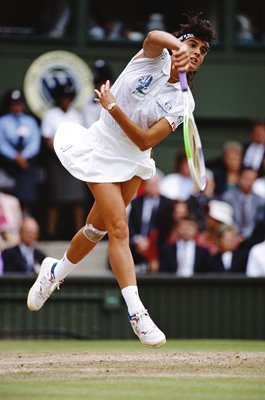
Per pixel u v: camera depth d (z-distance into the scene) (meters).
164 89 20.09
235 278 34.16
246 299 34.22
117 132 20.31
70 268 21.97
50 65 43.84
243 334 34.22
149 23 44.97
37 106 43.34
